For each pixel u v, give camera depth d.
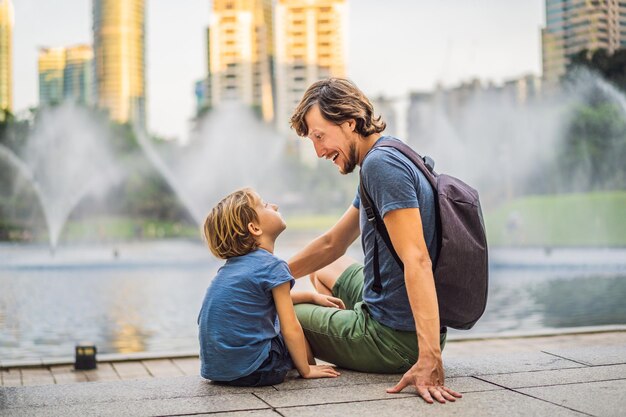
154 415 2.69
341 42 99.81
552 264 19.72
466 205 3.04
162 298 12.96
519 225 30.36
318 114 3.24
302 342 3.20
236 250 3.25
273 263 3.19
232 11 98.38
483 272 3.08
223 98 97.81
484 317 9.66
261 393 2.99
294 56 99.12
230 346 3.11
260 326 3.15
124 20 99.75
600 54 33.28
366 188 3.08
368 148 3.27
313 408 2.72
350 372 3.36
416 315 2.91
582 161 36.53
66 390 3.15
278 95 99.31
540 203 35.66
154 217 61.22
